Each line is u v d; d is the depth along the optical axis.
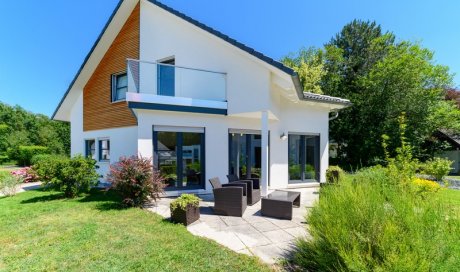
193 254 4.12
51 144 29.41
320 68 24.45
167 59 11.09
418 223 2.80
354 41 24.52
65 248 4.41
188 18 9.71
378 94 19.23
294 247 4.45
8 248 4.53
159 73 9.20
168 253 4.16
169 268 3.68
